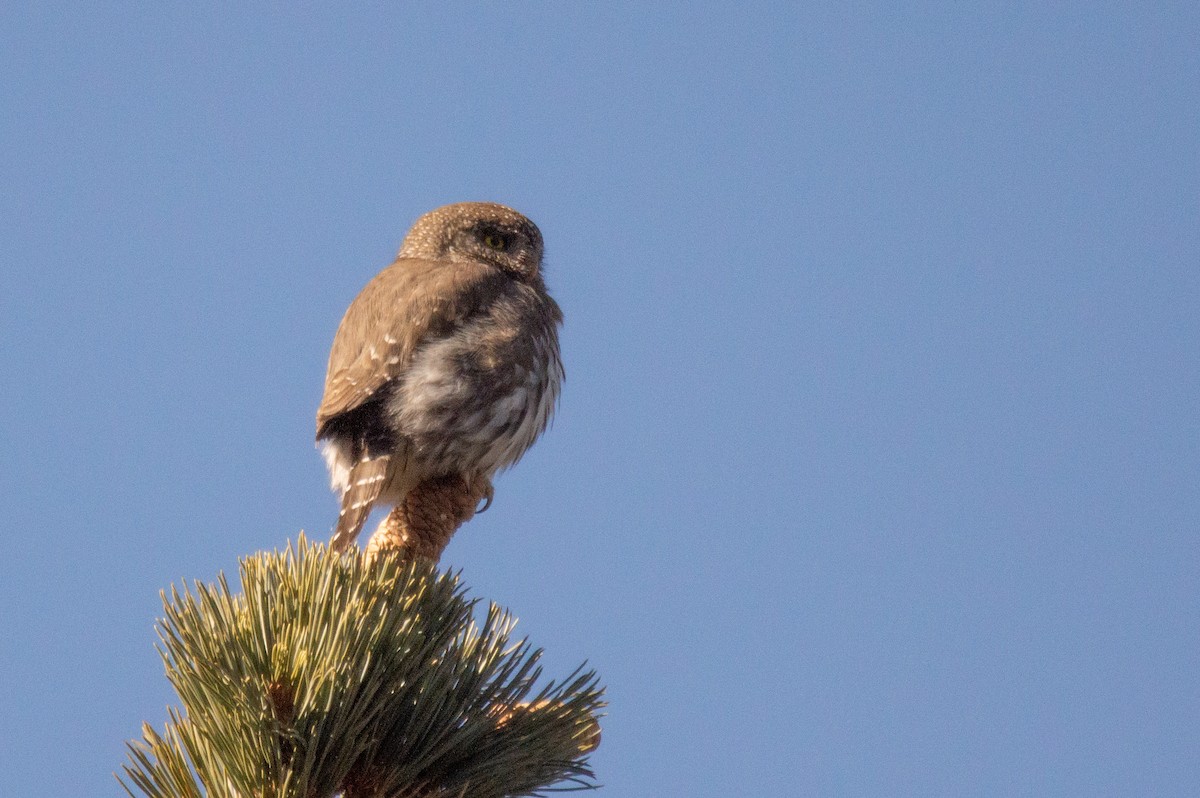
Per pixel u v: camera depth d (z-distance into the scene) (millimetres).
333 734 6043
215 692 6137
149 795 6023
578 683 6828
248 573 6652
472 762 6523
